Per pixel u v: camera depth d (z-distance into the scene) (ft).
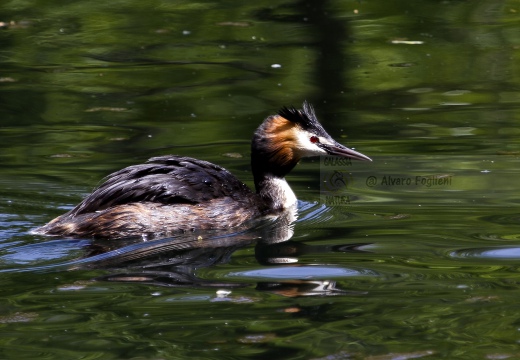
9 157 49.37
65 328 26.78
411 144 51.62
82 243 35.88
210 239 36.96
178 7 84.33
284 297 29.43
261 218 40.70
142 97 62.39
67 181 44.83
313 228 38.42
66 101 61.41
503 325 26.91
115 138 53.42
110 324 27.17
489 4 83.82
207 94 62.80
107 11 83.35
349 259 33.55
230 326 26.94
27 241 35.91
